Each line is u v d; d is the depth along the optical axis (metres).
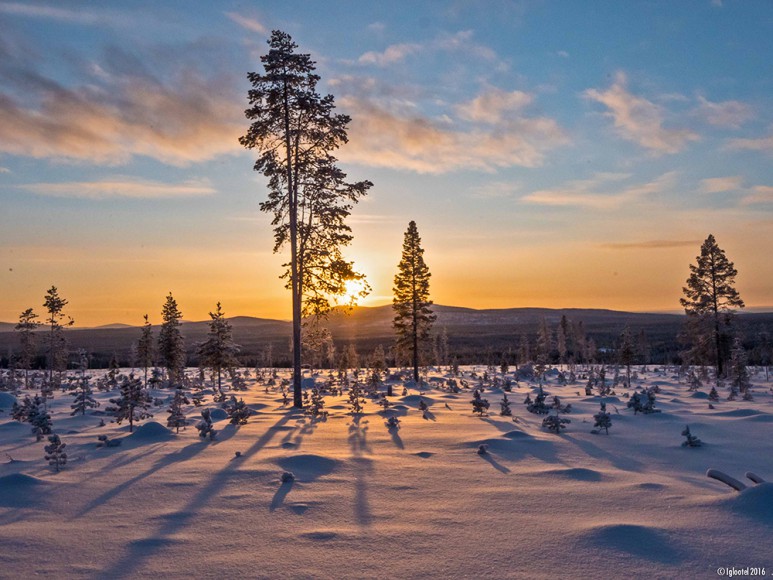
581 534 5.70
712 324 43.53
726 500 6.55
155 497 7.55
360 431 13.55
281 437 12.62
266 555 5.38
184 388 33.25
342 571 4.96
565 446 11.45
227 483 8.27
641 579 4.63
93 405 19.06
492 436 12.33
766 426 14.18
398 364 57.50
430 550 5.44
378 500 7.29
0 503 7.36
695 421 15.20
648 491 7.46
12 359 47.44
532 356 78.31
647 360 79.25
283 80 21.61
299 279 22.23
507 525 6.15
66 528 6.29
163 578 4.86
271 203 22.23
